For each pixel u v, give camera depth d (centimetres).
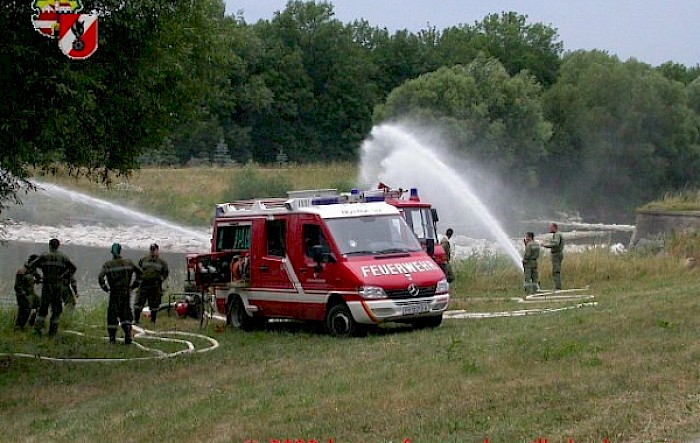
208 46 1543
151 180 6675
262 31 10425
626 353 1138
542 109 8662
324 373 1216
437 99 7456
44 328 1906
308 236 1727
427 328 1680
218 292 1956
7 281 3084
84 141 1391
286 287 1753
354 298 1614
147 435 938
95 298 2539
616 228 7381
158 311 2114
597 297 2089
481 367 1125
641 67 9100
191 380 1270
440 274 1680
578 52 9588
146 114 1459
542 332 1410
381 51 11406
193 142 9075
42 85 1239
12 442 994
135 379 1328
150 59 1370
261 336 1744
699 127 9206
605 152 8994
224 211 2000
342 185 6662
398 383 1077
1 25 1230
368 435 848
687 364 1035
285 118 10325
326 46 10581
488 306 2106
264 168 7606
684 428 788
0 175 1420
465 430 834
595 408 864
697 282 2234
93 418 1066
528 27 11444
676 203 3778
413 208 2177
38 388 1305
